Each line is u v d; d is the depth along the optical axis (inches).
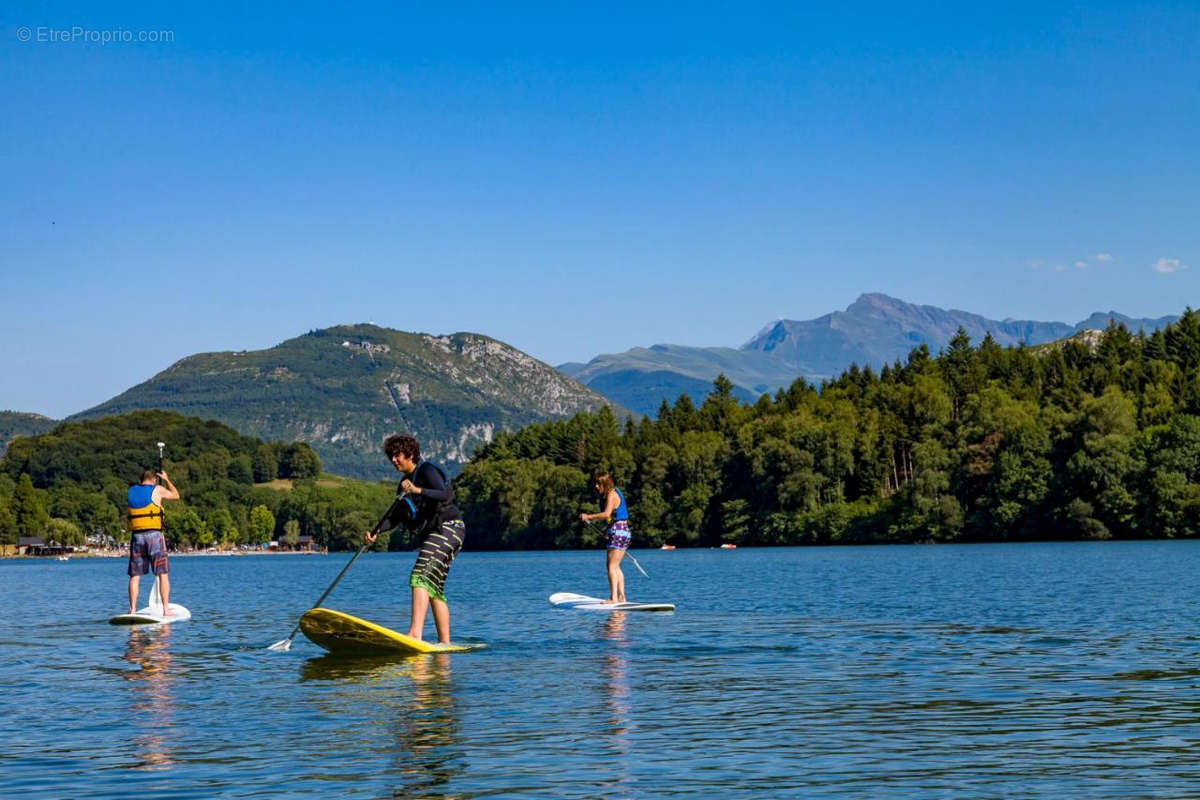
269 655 586.2
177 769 317.7
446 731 367.6
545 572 2039.9
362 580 1934.1
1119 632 666.8
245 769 316.5
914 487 4224.9
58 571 3444.9
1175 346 5305.1
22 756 338.0
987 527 4092.0
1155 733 352.8
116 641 679.1
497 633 691.4
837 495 4680.1
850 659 546.6
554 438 6259.8
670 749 337.4
